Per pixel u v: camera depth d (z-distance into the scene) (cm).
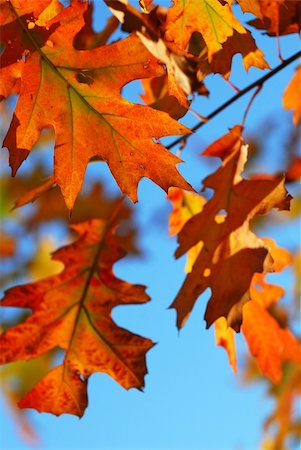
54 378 88
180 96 73
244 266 80
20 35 72
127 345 89
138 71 73
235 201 82
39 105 72
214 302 79
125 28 77
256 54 76
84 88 72
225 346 87
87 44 85
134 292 90
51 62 72
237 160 83
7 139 71
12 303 89
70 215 72
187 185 71
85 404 88
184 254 83
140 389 87
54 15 73
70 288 90
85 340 89
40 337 89
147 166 72
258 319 92
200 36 78
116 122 72
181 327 80
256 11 76
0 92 71
